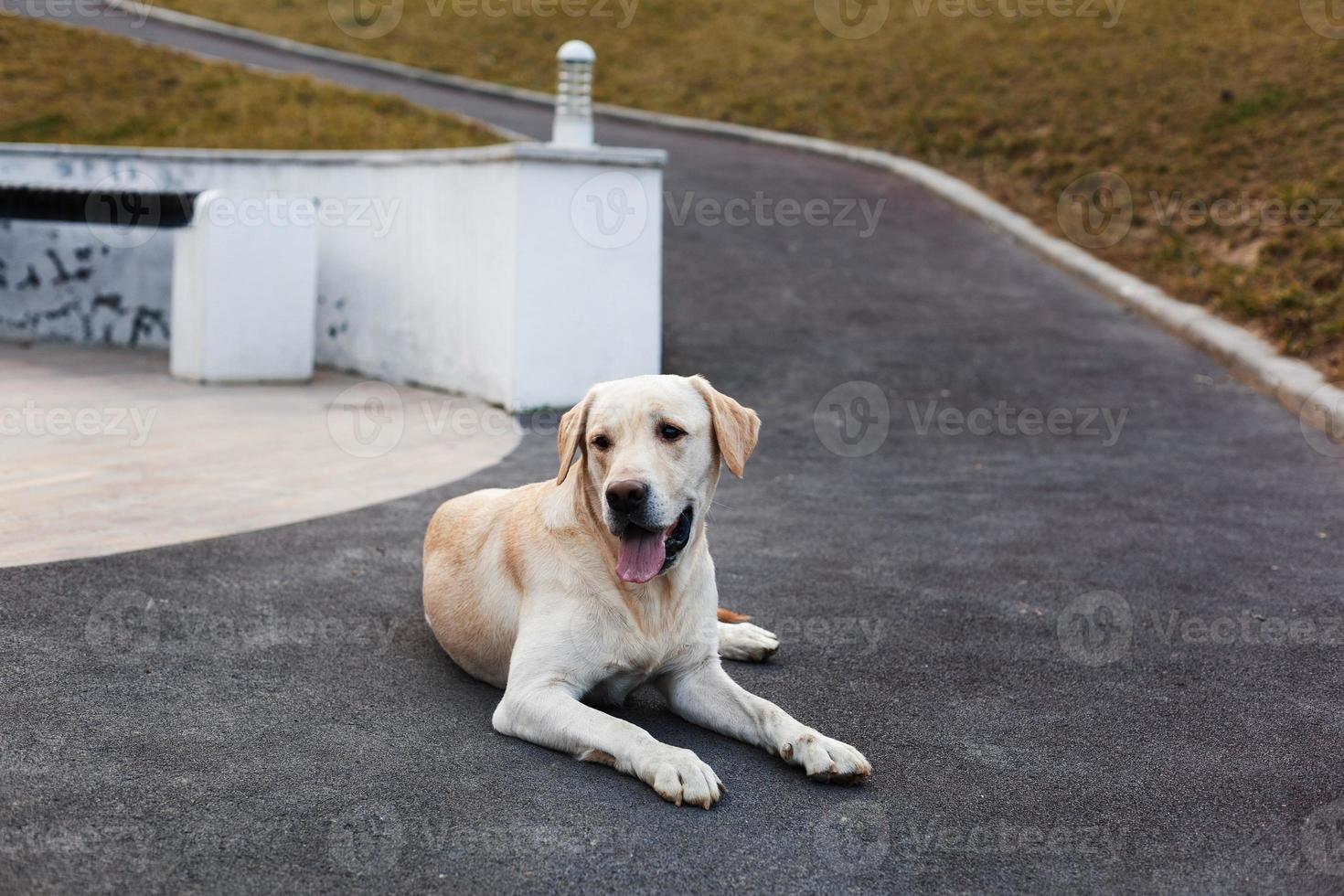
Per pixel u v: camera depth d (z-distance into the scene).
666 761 3.04
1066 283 12.80
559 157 9.16
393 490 6.50
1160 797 3.17
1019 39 21.58
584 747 3.19
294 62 23.84
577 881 2.61
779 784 3.18
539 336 9.37
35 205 11.20
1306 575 5.33
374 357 11.19
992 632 4.52
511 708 3.35
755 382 9.87
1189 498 6.79
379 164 10.89
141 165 12.61
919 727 3.61
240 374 10.47
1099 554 5.65
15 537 5.11
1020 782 3.25
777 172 16.94
